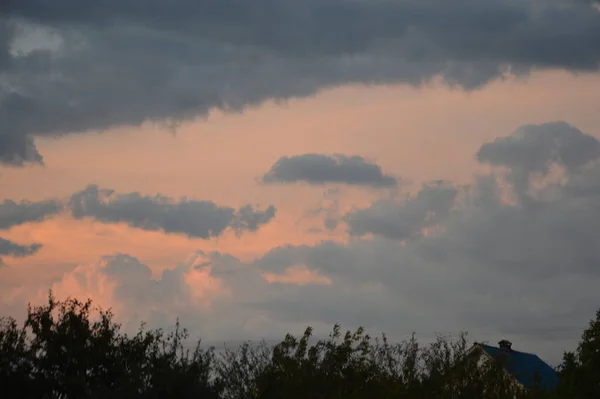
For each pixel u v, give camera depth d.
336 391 57.69
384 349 62.84
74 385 54.41
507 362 66.50
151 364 54.66
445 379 60.06
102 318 58.53
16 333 57.09
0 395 54.06
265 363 64.69
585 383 80.75
